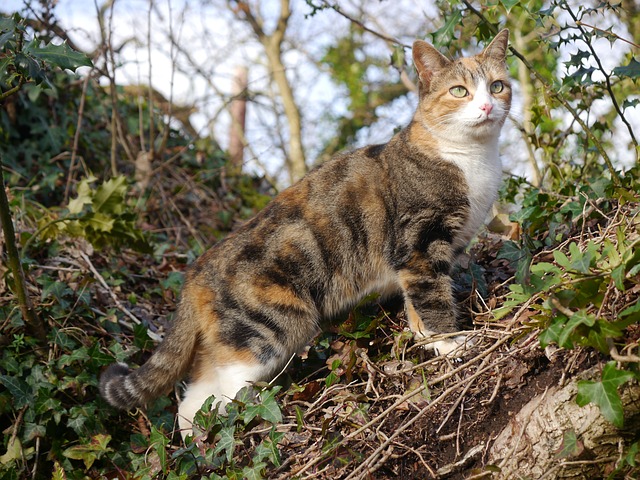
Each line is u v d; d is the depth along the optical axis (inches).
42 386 31.3
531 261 29.5
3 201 29.6
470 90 32.8
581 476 23.5
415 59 34.4
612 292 23.9
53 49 26.9
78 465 31.2
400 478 25.9
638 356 21.9
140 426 32.2
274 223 32.8
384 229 32.9
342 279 32.9
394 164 33.0
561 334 22.1
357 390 29.1
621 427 21.6
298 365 32.9
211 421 27.5
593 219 31.5
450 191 32.0
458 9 34.4
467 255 34.9
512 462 24.1
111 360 32.9
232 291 31.9
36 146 51.7
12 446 30.2
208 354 32.5
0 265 34.5
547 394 24.4
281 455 27.5
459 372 27.1
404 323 32.9
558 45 32.2
